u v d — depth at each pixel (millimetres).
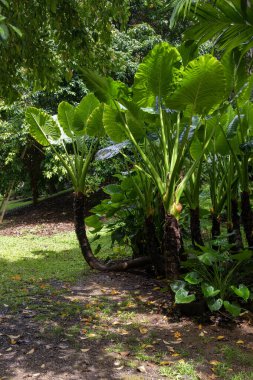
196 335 3883
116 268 6309
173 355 3459
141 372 3191
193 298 3994
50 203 15602
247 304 4387
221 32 3980
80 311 4535
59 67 5434
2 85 5055
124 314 4449
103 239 9156
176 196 4387
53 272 6434
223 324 4098
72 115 6109
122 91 4828
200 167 4910
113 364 3326
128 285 5613
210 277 4449
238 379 3059
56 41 5113
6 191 14492
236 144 4984
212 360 3391
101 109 5594
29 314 4441
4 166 13305
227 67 4586
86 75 4930
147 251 6453
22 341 3736
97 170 11172
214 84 3922
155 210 5926
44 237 10203
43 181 15938
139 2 13008
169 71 4219
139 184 6039
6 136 11539
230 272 4348
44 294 5207
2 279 6023
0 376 3115
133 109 4543
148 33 12945
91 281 5852
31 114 6102
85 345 3678
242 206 4895
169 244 4426
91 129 5848
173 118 4719
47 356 3457
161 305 4691
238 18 3686
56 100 11695
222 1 3629
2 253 8195
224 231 6734
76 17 4887
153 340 3781
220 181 5766
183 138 4262
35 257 7762
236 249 5273
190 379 3086
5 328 4043
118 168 10969
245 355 3449
